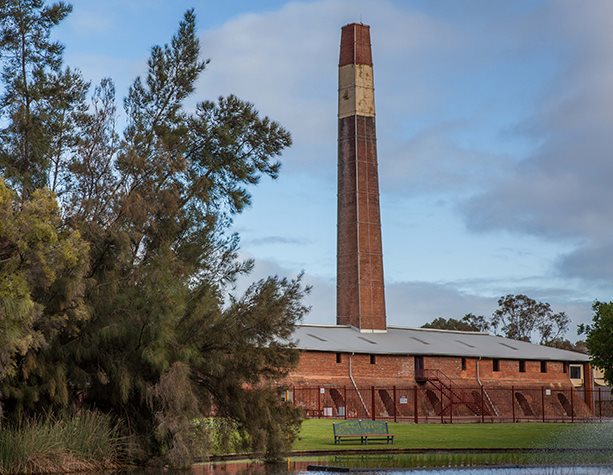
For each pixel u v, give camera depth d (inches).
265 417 1177.4
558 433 1876.2
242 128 1285.7
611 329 1624.0
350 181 3427.7
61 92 1229.1
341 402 2817.4
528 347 3499.0
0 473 954.7
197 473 1023.0
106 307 1087.6
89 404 1127.0
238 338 1168.8
